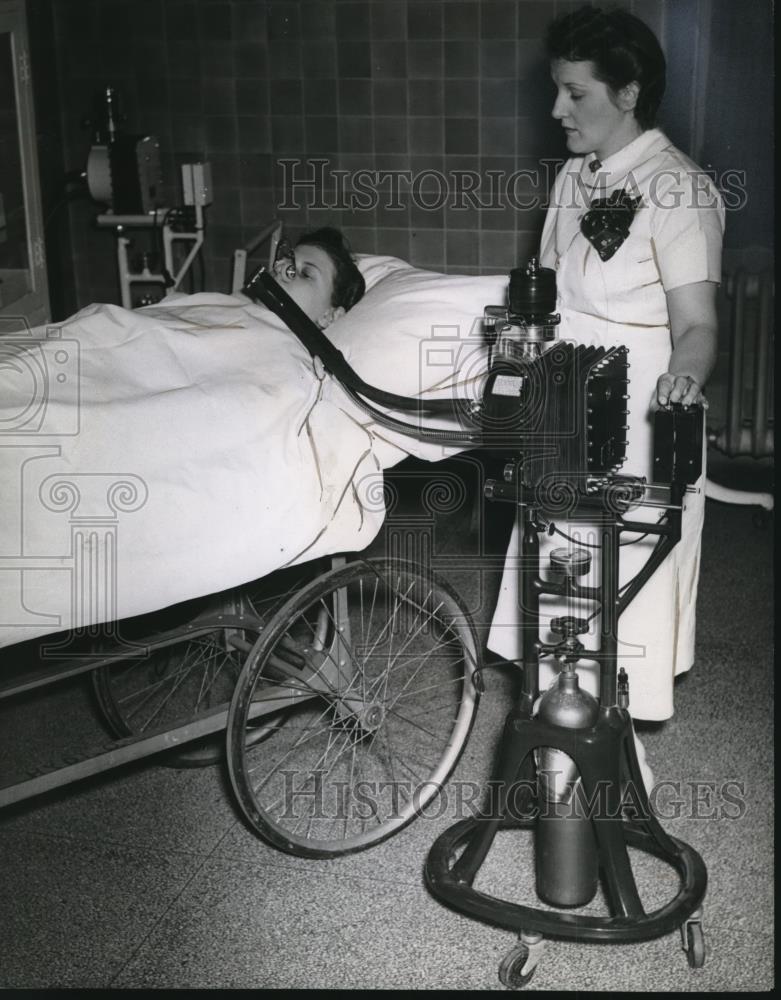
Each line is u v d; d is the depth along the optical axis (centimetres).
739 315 356
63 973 188
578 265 199
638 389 199
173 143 408
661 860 211
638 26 189
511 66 375
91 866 213
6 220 318
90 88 409
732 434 365
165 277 364
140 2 396
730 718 254
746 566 324
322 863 213
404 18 377
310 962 189
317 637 238
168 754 243
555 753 181
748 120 350
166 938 196
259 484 193
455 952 191
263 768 240
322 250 253
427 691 264
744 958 188
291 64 391
